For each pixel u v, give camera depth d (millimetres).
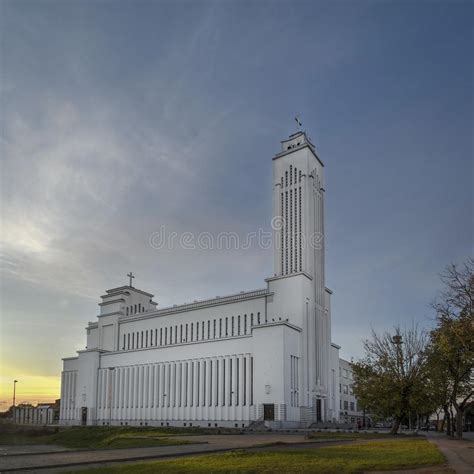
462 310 44000
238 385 98438
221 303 114562
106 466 27156
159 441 49688
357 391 71562
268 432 76125
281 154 113875
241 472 23750
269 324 94812
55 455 34219
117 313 138875
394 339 71000
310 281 105375
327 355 109188
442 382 64875
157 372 115562
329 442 47781
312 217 109375
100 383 128625
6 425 109875
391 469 25922
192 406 105500
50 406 158125
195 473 23359
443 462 28828
